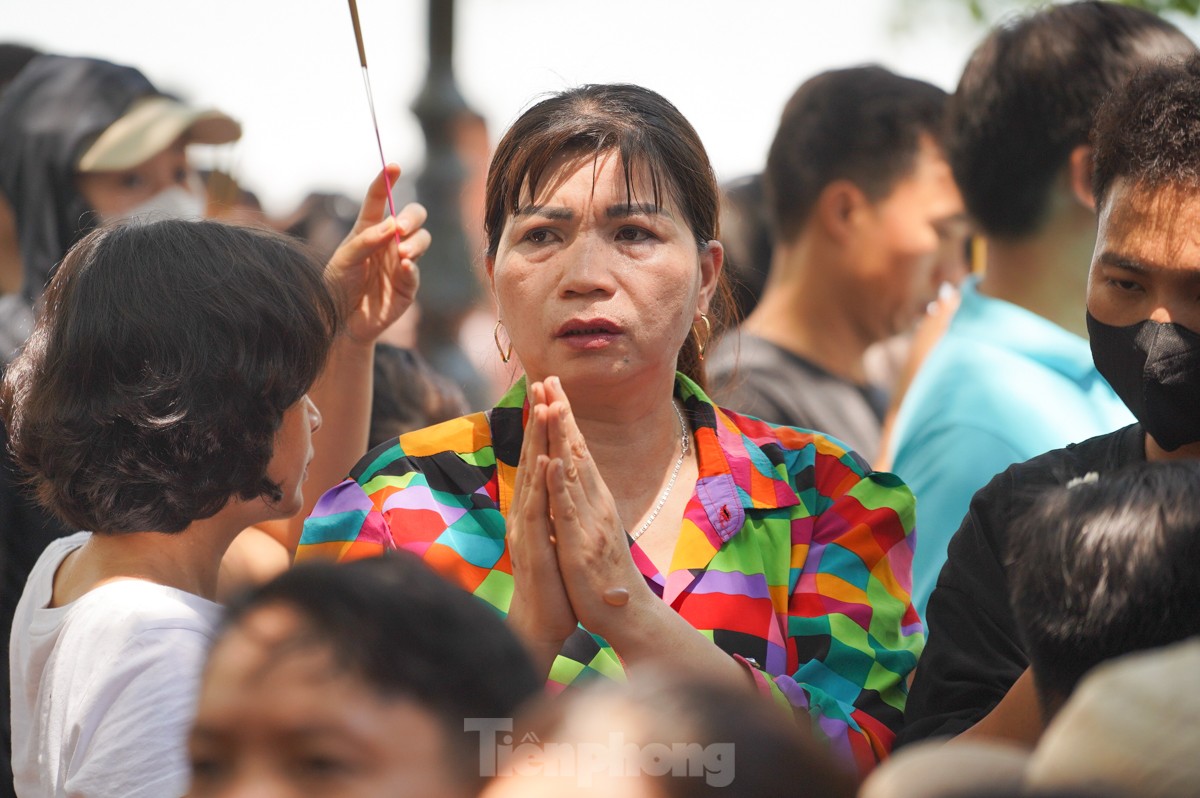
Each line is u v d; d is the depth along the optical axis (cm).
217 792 205
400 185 1000
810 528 355
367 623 204
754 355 597
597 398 336
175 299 318
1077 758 180
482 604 217
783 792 176
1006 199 449
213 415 314
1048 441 419
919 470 429
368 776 200
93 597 306
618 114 338
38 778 305
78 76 562
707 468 353
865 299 592
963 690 316
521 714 205
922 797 174
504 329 350
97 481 312
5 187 547
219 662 207
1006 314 442
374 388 514
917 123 571
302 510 418
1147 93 312
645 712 180
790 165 591
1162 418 310
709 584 339
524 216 336
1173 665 183
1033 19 456
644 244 333
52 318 327
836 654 337
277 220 824
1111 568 249
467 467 347
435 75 1009
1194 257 300
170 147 586
